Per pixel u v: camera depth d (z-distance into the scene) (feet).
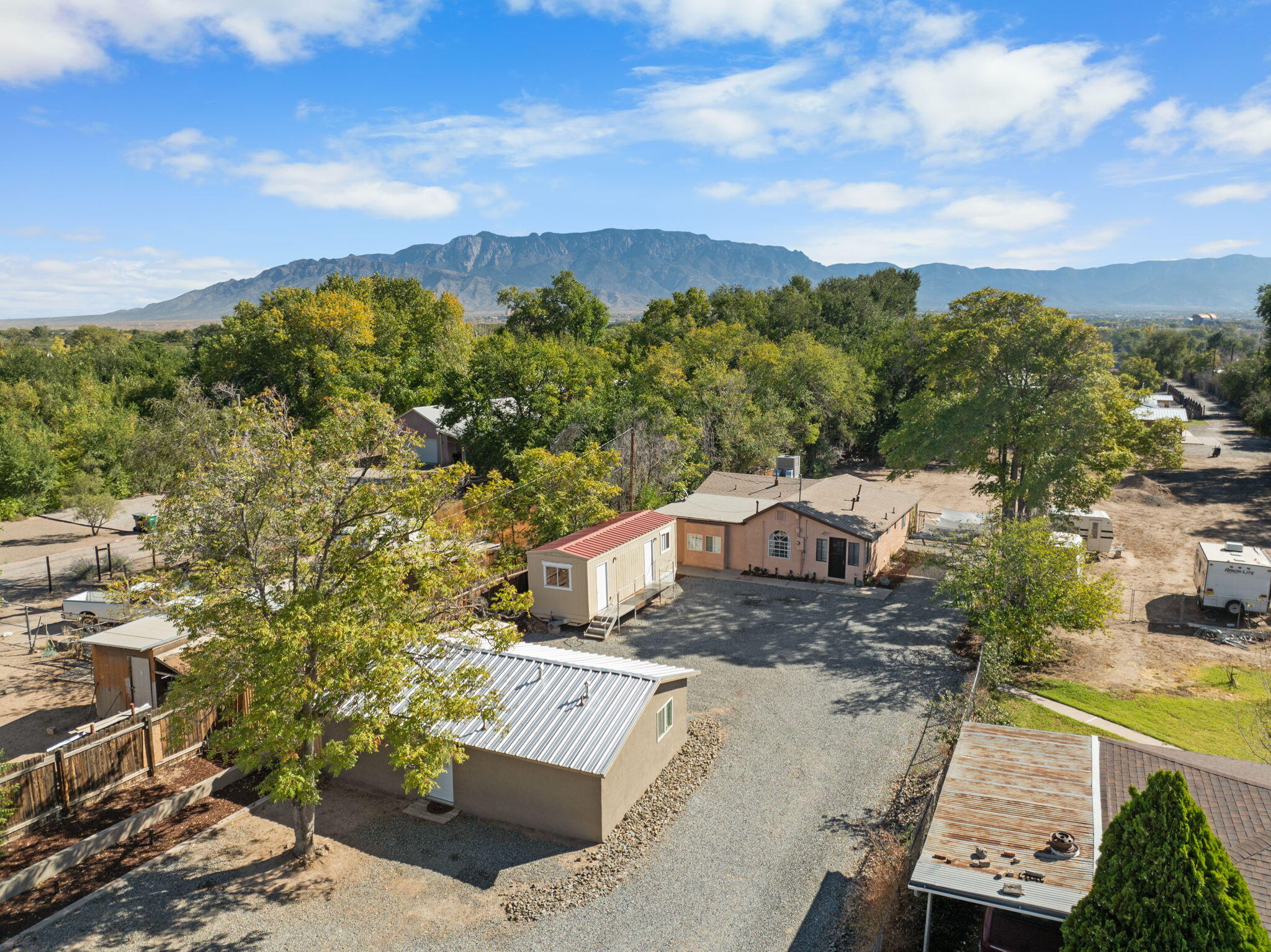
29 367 272.51
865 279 399.24
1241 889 27.78
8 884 48.34
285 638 44.80
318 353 211.20
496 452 170.81
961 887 36.81
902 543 135.74
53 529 159.94
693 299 348.79
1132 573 122.62
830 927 45.09
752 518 120.57
